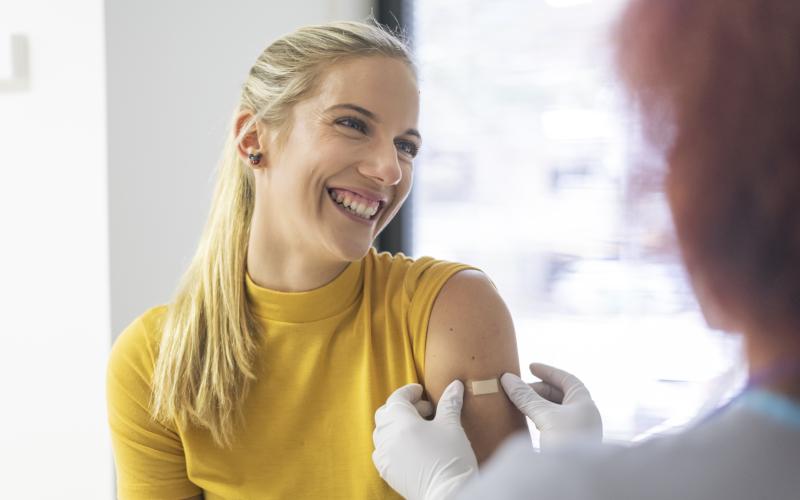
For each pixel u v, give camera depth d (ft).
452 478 3.14
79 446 6.26
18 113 6.31
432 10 7.39
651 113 1.48
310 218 3.80
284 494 3.97
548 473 1.60
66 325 6.23
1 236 6.52
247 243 4.15
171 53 6.26
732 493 1.47
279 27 7.07
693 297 1.53
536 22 6.85
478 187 7.25
